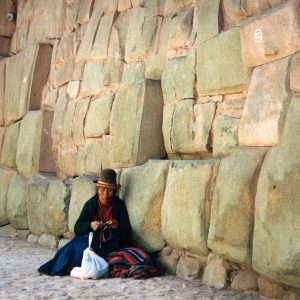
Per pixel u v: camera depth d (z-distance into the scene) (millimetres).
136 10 6141
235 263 4309
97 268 4809
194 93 5004
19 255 6281
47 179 7207
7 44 9703
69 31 7730
